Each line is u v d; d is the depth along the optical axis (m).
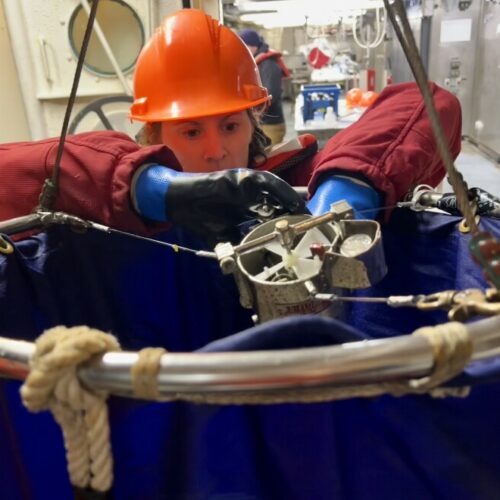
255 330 0.31
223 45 0.78
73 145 0.62
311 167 0.92
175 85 0.77
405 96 0.73
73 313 0.62
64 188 0.60
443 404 0.32
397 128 0.67
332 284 0.45
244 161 0.82
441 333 0.28
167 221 0.58
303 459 0.33
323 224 0.47
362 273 0.44
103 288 0.63
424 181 0.72
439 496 0.35
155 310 0.67
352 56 3.01
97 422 0.30
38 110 1.49
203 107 0.75
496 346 0.29
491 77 2.83
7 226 0.56
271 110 2.04
